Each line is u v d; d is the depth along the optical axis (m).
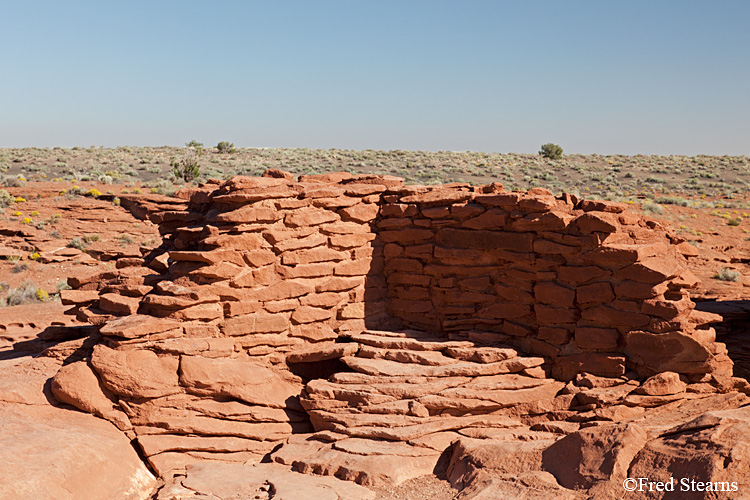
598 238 9.33
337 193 11.45
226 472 7.76
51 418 8.19
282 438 8.99
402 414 8.63
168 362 8.86
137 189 39.41
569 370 9.49
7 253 26.98
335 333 11.09
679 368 8.77
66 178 46.66
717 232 33.09
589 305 9.50
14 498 6.12
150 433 8.35
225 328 9.77
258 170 54.12
